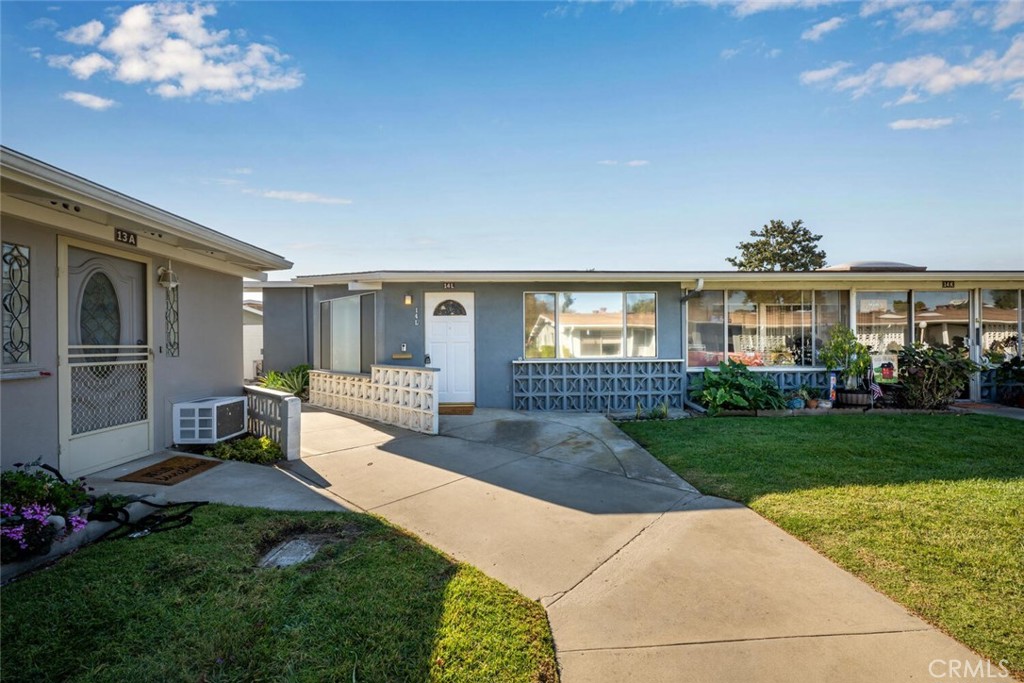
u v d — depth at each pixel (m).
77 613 2.54
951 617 2.61
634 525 3.92
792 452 6.03
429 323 9.58
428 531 3.79
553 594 2.91
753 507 4.27
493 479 5.11
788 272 9.27
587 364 9.57
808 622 2.60
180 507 4.02
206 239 5.20
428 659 2.27
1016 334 10.24
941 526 3.74
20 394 4.14
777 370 9.74
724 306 9.86
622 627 2.58
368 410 8.63
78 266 4.79
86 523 3.39
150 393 5.69
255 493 4.51
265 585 2.87
